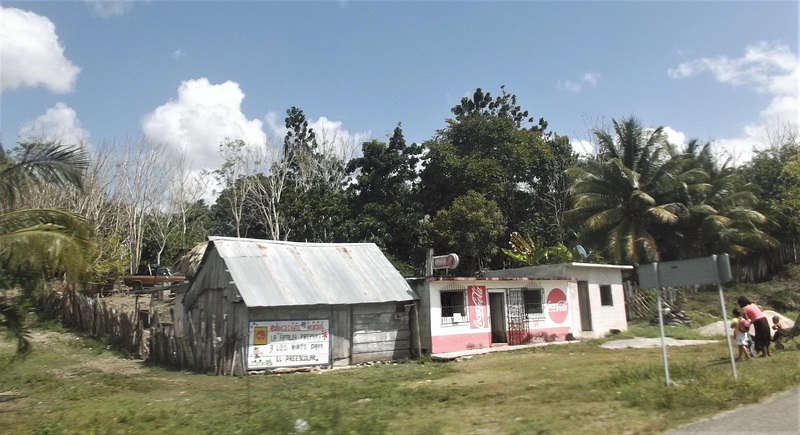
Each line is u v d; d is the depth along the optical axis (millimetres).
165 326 20016
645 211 32969
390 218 38219
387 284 19109
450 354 18109
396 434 7191
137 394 12453
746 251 36469
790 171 36375
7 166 12719
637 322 27203
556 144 45281
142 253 48938
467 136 41062
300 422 8188
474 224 34406
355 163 43625
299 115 51375
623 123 35281
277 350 16125
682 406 7770
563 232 39375
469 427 7355
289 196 40906
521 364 15148
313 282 17672
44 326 23516
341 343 17328
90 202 37531
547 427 6992
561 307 22547
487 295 20359
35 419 9703
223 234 58094
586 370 12875
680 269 9539
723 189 35344
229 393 12297
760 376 9719
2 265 11883
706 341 20031
